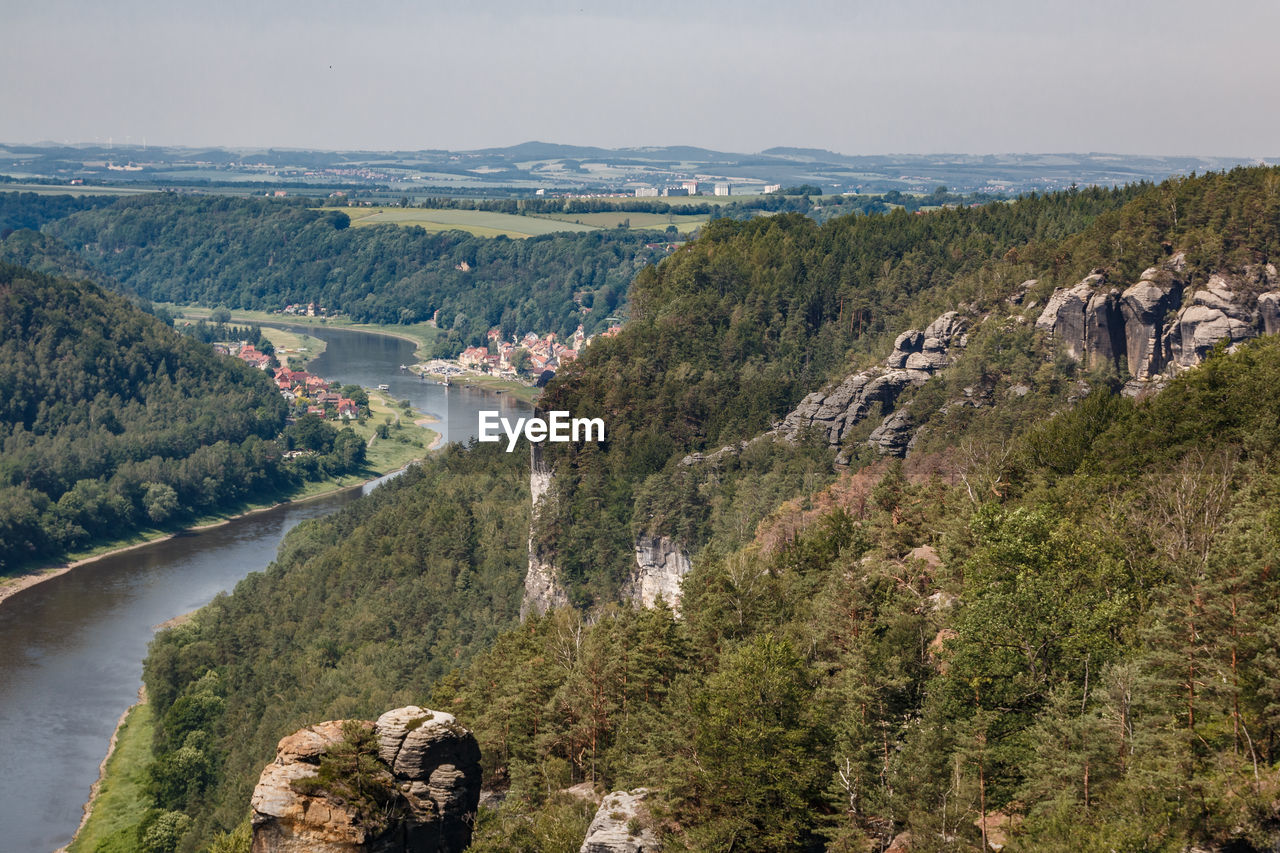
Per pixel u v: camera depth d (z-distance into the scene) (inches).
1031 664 2901.1
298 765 2370.8
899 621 3169.3
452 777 2454.5
